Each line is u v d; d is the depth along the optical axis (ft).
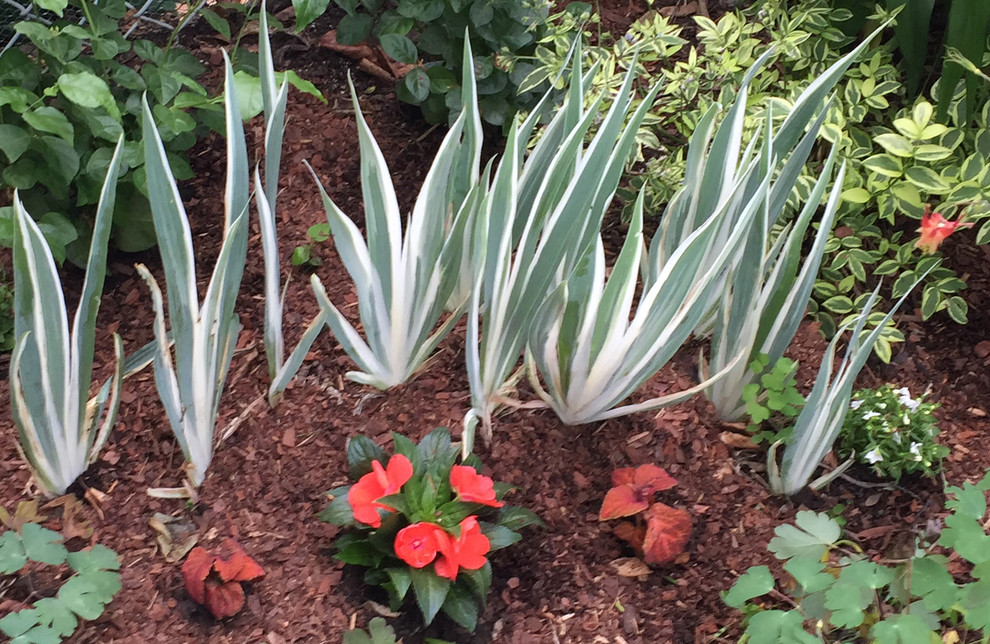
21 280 4.66
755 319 5.86
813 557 5.10
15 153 6.03
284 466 5.92
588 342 5.62
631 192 7.37
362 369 6.30
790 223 6.74
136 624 5.16
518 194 6.11
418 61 8.44
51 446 5.33
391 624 5.31
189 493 5.67
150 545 5.50
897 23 7.03
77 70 6.22
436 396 6.34
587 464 6.10
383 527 5.21
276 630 5.21
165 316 6.73
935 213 5.93
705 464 6.18
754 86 7.30
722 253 5.24
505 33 7.35
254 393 6.29
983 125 6.77
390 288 5.66
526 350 6.01
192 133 7.30
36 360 4.95
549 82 7.49
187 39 8.50
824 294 6.84
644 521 5.62
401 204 7.58
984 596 4.69
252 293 6.98
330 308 5.67
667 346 5.61
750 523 5.90
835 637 5.33
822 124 6.58
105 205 4.78
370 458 5.71
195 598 5.15
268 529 5.62
